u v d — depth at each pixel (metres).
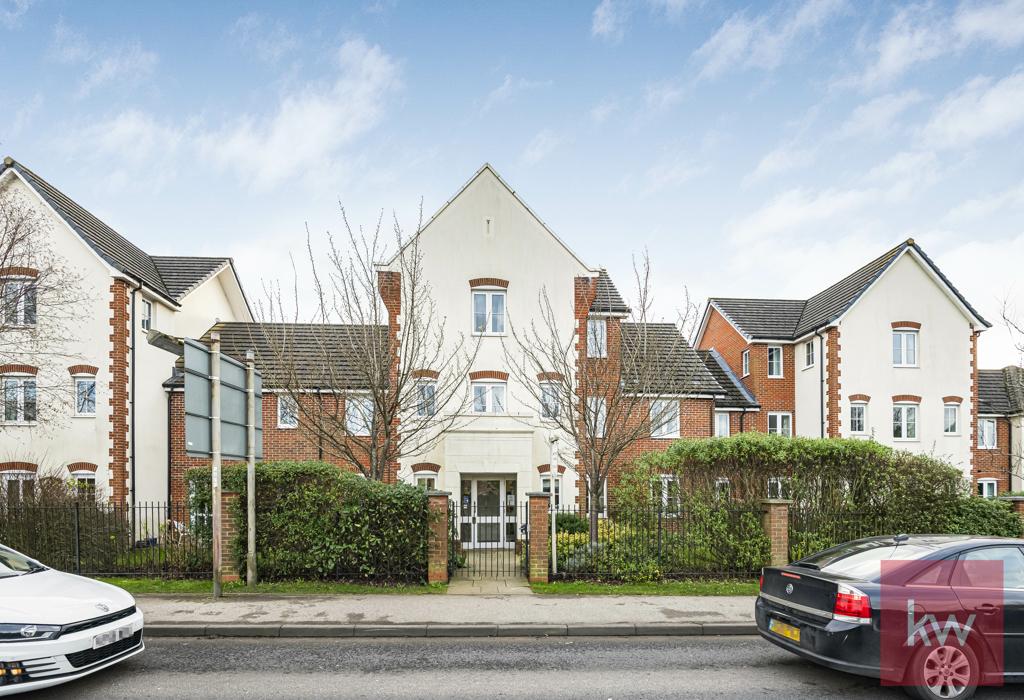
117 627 6.50
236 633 8.34
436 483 17.20
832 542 11.80
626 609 9.39
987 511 12.08
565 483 17.45
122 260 18.42
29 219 15.04
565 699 6.16
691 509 11.83
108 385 17.03
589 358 15.42
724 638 8.44
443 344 17.56
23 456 16.83
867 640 5.91
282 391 14.52
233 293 24.97
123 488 17.11
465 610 9.23
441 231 18.00
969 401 22.38
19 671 5.75
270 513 11.02
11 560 7.54
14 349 16.66
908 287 22.61
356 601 9.70
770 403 24.64
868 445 12.12
